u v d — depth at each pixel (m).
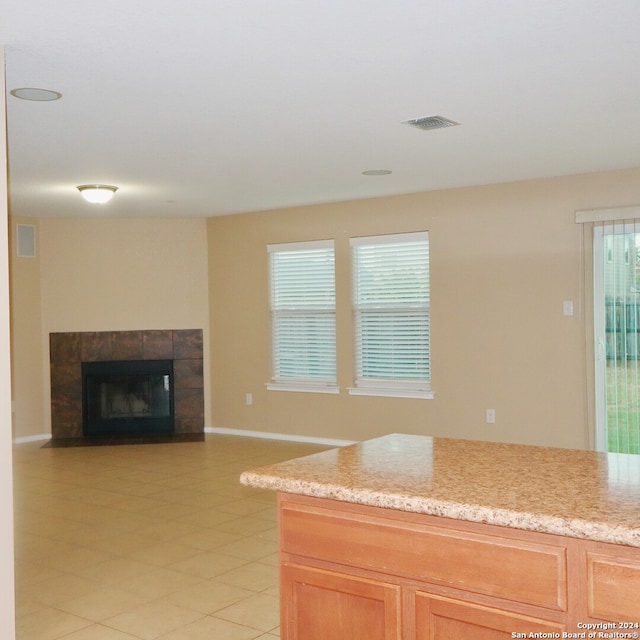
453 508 1.94
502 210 6.66
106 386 8.71
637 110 4.23
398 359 7.41
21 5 2.65
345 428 7.74
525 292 6.56
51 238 8.55
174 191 6.79
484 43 3.13
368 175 6.16
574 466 2.43
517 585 1.88
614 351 6.13
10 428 2.96
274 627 3.38
